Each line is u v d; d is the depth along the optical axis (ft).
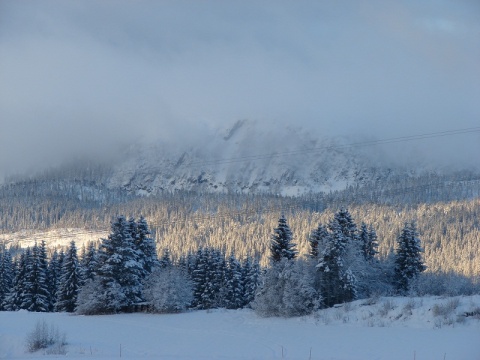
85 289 236.22
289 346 129.59
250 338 145.48
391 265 234.99
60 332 159.74
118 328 172.45
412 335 127.75
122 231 245.24
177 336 153.38
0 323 180.75
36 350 132.36
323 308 190.49
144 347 135.33
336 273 202.59
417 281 203.41
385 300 168.76
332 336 137.59
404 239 240.94
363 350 117.60
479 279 202.90
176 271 240.32
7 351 132.87
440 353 108.58
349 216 234.99
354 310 166.40
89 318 208.13
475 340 117.19
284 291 184.34
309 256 222.48
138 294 240.94
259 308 191.11
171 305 223.10
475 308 138.21
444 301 148.87
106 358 116.16
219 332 159.53
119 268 239.09
